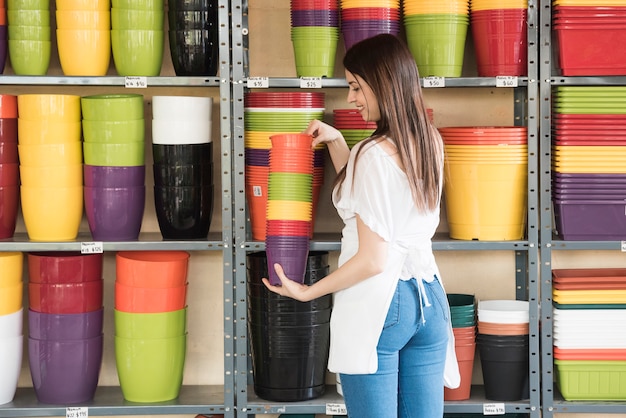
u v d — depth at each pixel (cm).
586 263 378
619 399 346
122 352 345
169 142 339
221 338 383
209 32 338
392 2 331
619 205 336
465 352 346
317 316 342
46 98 335
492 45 333
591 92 331
